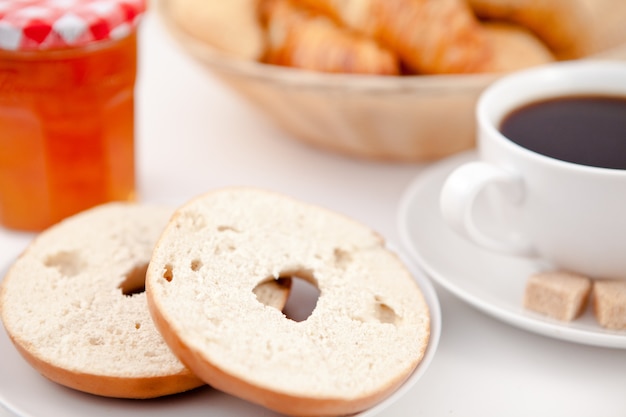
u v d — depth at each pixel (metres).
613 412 0.49
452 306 0.54
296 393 0.45
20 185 0.57
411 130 0.60
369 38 0.62
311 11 0.64
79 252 0.53
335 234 0.53
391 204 0.61
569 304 0.51
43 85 0.54
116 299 0.50
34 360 0.47
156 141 0.67
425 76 0.63
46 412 0.47
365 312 0.50
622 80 0.56
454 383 0.50
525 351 0.52
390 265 0.52
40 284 0.51
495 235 0.57
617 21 0.64
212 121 0.69
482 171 0.52
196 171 0.64
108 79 0.56
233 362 0.46
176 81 0.74
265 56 0.64
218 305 0.48
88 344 0.48
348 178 0.63
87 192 0.58
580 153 0.53
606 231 0.51
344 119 0.60
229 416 0.47
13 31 0.52
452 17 0.61
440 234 0.56
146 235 0.54
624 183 0.50
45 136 0.56
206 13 0.64
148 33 0.82
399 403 0.49
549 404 0.49
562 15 0.63
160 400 0.48
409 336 0.49
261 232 0.52
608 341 0.49
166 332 0.46
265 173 0.64
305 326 0.48
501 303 0.52
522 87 0.56
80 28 0.53
